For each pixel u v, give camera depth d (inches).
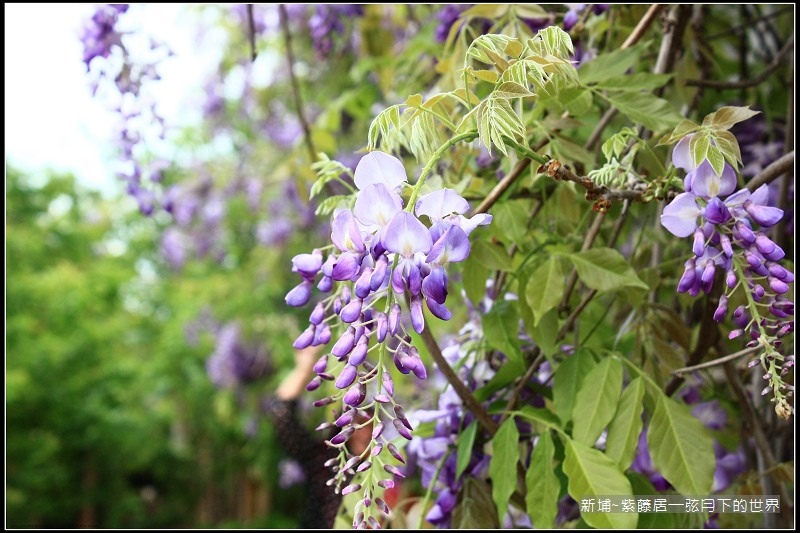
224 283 102.8
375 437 15.3
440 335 30.7
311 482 53.8
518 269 22.1
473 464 22.5
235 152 88.9
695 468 19.2
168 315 169.2
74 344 143.6
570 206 24.1
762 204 16.4
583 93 20.9
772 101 30.5
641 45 22.3
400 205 15.6
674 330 23.2
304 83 63.9
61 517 161.2
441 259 15.2
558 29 16.5
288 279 87.6
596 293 21.2
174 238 97.7
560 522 22.8
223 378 98.7
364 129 54.5
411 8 39.2
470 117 17.5
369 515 15.6
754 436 23.3
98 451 158.9
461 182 21.8
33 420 143.8
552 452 20.0
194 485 180.9
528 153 16.6
